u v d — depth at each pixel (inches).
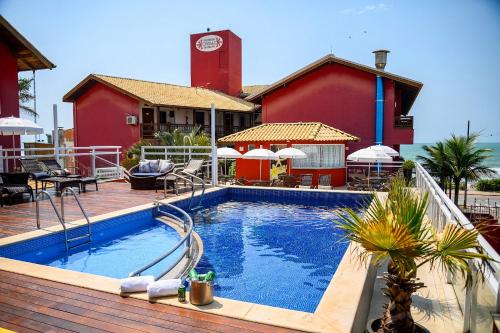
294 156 685.3
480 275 153.0
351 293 181.0
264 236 378.9
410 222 147.8
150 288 176.2
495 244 266.1
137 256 304.8
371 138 933.8
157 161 582.9
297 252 329.7
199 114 1357.0
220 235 382.3
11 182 433.4
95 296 179.6
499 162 3528.5
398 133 916.0
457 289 200.2
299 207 531.8
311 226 419.5
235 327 150.9
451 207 206.1
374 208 170.2
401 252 141.6
